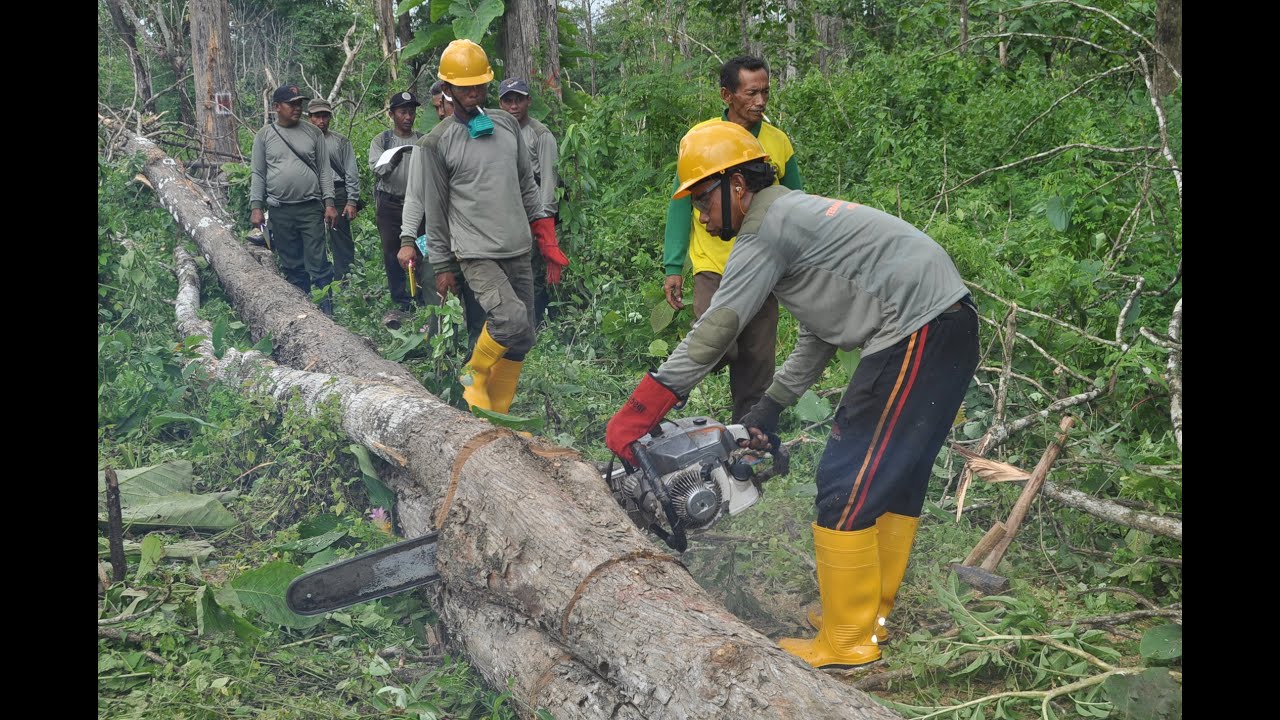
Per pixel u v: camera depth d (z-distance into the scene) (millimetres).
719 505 2799
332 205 7586
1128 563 3102
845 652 2656
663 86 8297
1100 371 4020
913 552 3352
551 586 2480
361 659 2801
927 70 9578
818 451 3982
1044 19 10688
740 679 1955
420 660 2908
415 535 3301
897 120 8898
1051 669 2486
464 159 4359
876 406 2547
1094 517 3365
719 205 2682
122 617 2762
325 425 3898
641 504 2891
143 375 4738
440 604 2967
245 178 9102
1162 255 4953
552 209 5902
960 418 4133
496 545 2729
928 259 2514
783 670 1959
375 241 8398
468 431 3209
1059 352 4348
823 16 16984
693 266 3926
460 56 4336
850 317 2604
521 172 4645
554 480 2943
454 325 4852
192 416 4312
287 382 4500
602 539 2568
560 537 2576
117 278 6352
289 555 3434
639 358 5633
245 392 4645
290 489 3766
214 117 12250
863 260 2545
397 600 3141
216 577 3246
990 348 4160
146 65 16656
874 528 2621
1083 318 4504
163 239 8016
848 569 2594
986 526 3625
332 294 7023
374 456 3777
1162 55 6191
